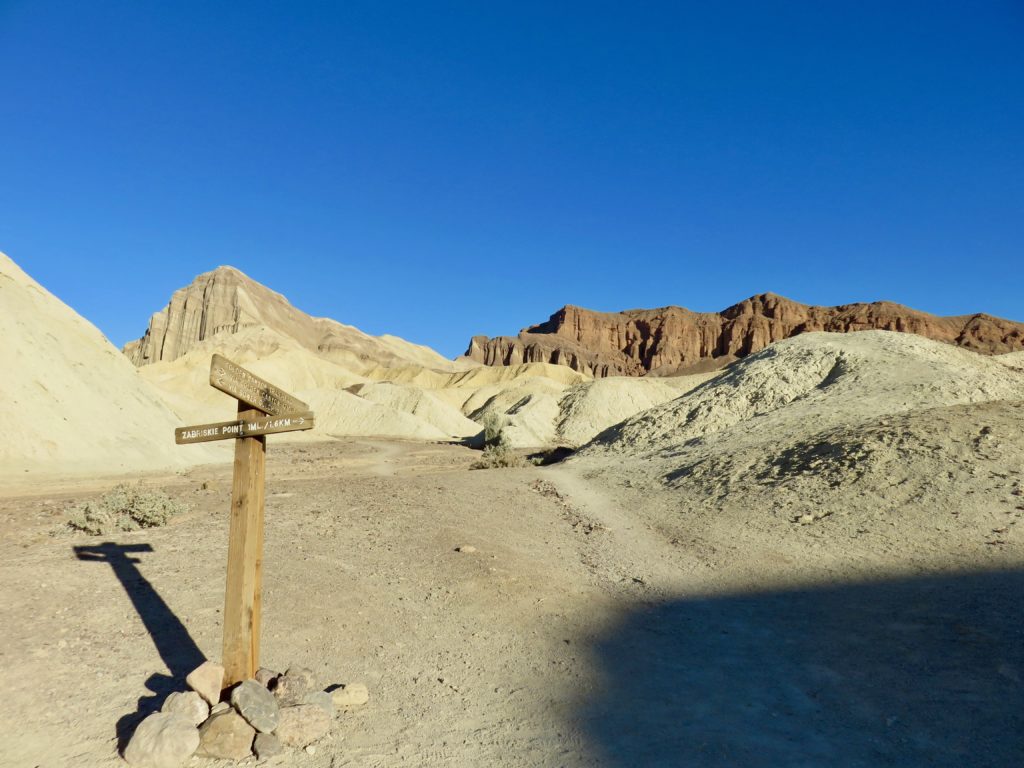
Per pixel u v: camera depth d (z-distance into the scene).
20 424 25.14
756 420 29.16
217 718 4.58
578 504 17.98
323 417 84.38
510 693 5.71
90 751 4.45
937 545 10.24
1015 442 13.78
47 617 6.90
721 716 5.24
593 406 78.88
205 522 12.81
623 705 5.47
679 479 19.69
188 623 6.98
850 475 14.37
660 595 8.98
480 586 8.92
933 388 27.59
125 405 32.16
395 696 5.57
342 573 9.23
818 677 5.96
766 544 11.70
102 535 11.38
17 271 36.25
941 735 4.78
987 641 6.42
